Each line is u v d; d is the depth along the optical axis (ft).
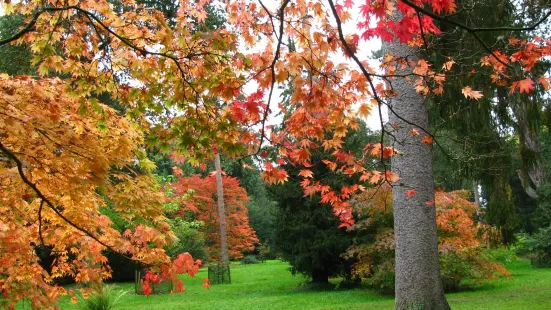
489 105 24.64
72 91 10.00
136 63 10.00
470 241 37.42
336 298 39.68
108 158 10.59
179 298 44.93
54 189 11.00
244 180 96.73
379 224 41.63
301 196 47.26
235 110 10.69
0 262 13.19
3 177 10.47
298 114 11.25
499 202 24.88
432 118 27.14
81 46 10.16
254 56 10.44
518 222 25.21
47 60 10.14
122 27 9.84
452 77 21.33
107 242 13.83
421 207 20.49
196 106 10.36
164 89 10.31
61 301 34.14
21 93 10.04
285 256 50.29
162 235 12.19
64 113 10.85
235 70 10.09
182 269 12.23
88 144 10.30
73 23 10.11
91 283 15.21
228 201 80.07
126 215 11.43
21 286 14.19
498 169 22.98
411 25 9.76
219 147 11.05
